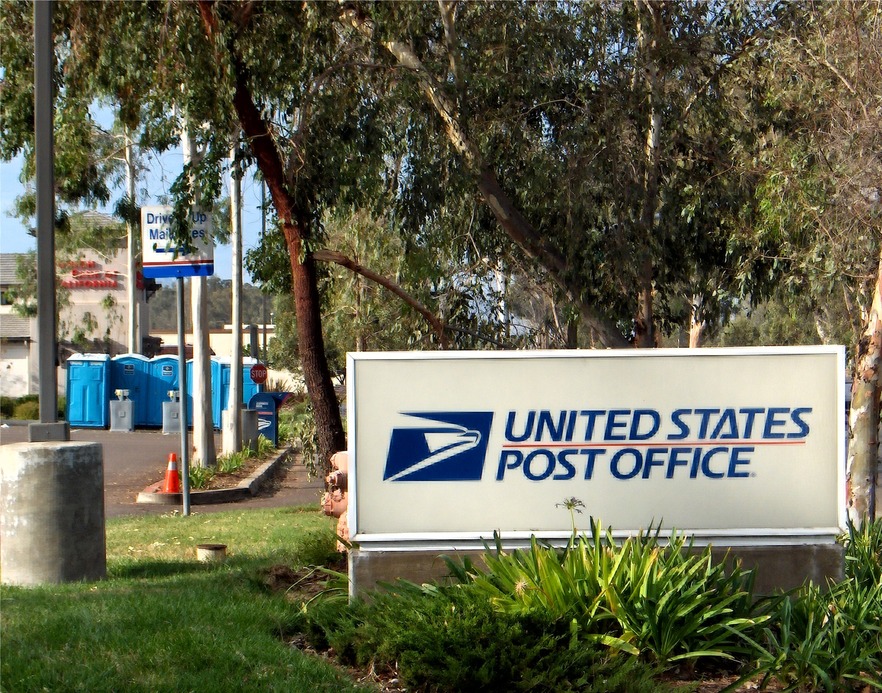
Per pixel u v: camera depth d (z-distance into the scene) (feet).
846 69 39.34
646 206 40.42
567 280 40.73
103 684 15.42
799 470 22.20
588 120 40.65
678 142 42.55
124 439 95.81
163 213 43.06
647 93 40.78
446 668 16.79
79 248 126.31
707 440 22.16
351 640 18.57
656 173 41.34
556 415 22.08
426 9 41.27
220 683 15.80
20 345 173.99
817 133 39.29
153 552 33.01
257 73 36.94
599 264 40.29
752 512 22.12
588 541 21.35
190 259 43.55
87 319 148.56
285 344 123.95
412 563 21.62
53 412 25.63
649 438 22.12
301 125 36.60
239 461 67.97
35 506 24.25
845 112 37.81
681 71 42.34
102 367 110.01
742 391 22.24
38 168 25.44
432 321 41.93
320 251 37.24
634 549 20.07
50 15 25.48
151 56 35.73
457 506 21.83
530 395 22.04
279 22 37.19
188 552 32.91
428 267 41.06
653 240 40.19
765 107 41.27
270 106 38.22
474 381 21.98
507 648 16.78
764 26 42.37
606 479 22.06
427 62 41.09
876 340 34.27
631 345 41.50
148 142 37.45
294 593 23.56
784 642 18.12
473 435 21.94
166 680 15.74
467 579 20.54
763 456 22.22
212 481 60.70
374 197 38.81
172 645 17.49
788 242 39.52
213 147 36.96
